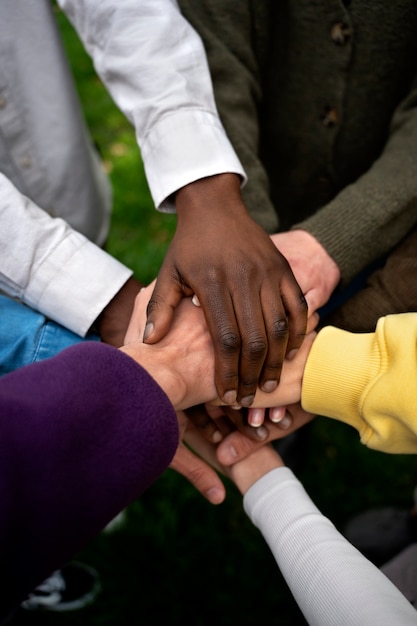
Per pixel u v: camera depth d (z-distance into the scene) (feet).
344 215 2.24
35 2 2.39
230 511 3.38
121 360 1.76
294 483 2.26
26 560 1.62
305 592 1.91
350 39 2.34
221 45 2.40
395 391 1.99
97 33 2.28
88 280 2.20
